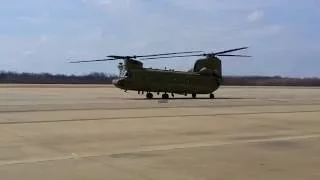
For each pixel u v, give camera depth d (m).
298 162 12.59
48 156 13.36
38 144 15.54
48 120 23.17
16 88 86.75
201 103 38.88
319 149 14.84
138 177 10.74
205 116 26.05
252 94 65.94
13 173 11.06
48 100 42.41
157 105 35.22
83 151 14.26
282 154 13.85
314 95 62.75
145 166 11.96
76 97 49.53
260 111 30.27
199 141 16.50
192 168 11.73
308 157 13.37
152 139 16.91
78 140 16.52
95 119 23.83
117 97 50.31
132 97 50.66
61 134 18.03
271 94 66.50
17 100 42.06
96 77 189.12
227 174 11.09
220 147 15.12
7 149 14.51
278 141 16.58
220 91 82.56
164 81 48.84
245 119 24.61
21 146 15.10
